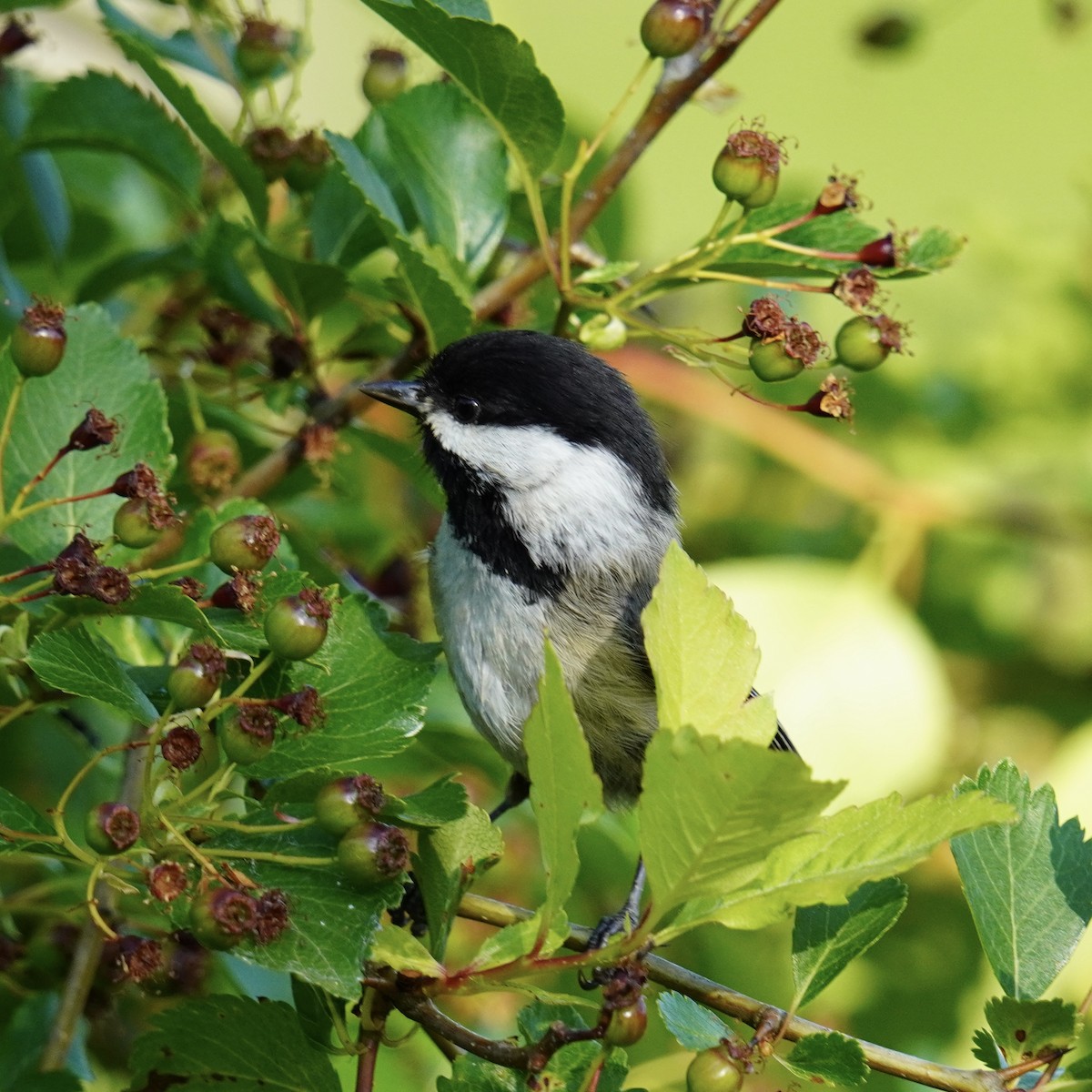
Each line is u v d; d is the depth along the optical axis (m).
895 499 10.09
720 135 12.25
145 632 6.44
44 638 5.00
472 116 7.23
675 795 4.16
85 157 8.70
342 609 5.51
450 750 7.61
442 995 4.80
